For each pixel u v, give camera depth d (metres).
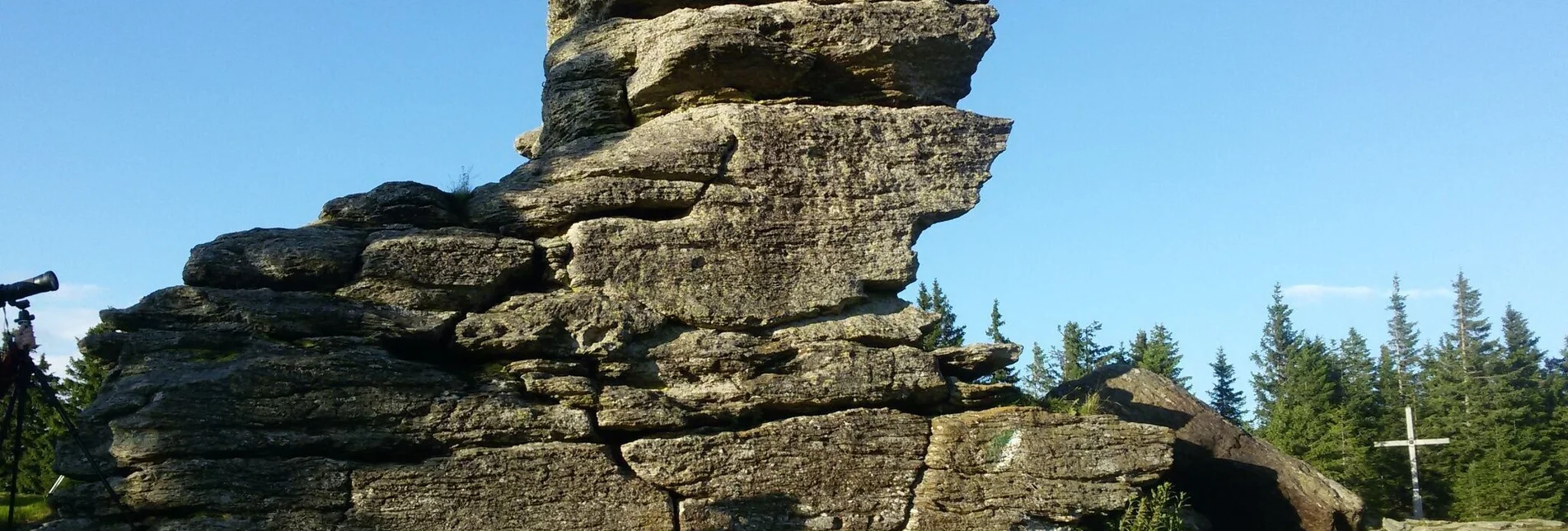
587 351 18.86
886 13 21.80
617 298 19.34
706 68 21.25
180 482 16.66
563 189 19.89
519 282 19.48
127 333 17.44
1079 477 19.78
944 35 21.92
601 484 18.20
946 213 21.14
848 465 19.31
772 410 19.48
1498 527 26.92
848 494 19.22
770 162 20.55
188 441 16.80
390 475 17.44
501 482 17.83
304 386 17.36
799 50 21.45
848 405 19.73
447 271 18.77
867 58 21.77
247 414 17.09
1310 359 48.09
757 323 19.83
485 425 17.97
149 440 16.70
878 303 20.81
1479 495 40.22
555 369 18.69
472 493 17.69
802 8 21.69
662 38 21.56
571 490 18.06
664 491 18.52
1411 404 48.66
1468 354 49.56
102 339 17.33
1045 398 21.78
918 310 20.88
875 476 19.38
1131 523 19.84
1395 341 70.62
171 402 16.83
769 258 20.16
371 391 17.61
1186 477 24.14
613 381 19.03
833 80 22.02
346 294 18.41
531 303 18.98
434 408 17.81
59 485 18.19
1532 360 48.12
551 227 19.84
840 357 19.73
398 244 18.67
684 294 19.64
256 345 17.59
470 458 17.80
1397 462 41.38
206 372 17.14
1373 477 41.00
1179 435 24.03
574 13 24.30
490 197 20.06
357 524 17.20
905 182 21.03
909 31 21.80
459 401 17.95
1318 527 23.70
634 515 18.25
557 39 24.38
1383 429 44.69
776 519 18.88
